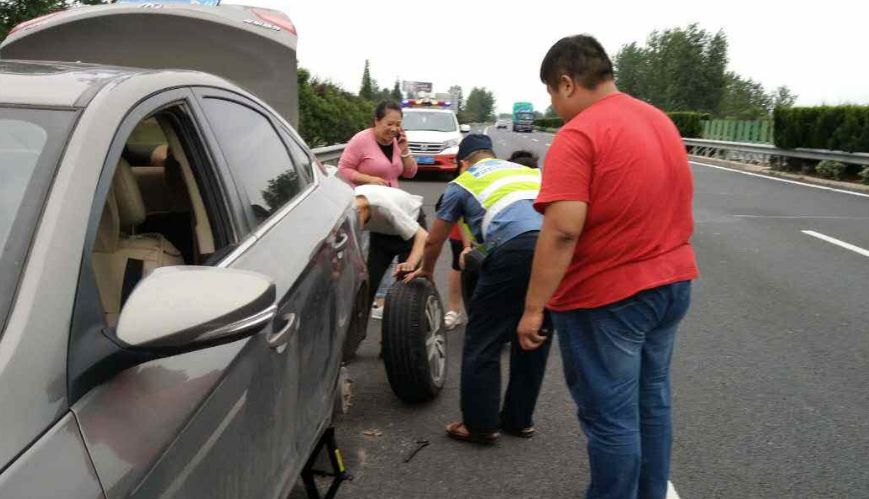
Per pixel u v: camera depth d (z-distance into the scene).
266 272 2.31
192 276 1.63
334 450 2.99
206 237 2.30
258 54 5.07
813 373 5.00
